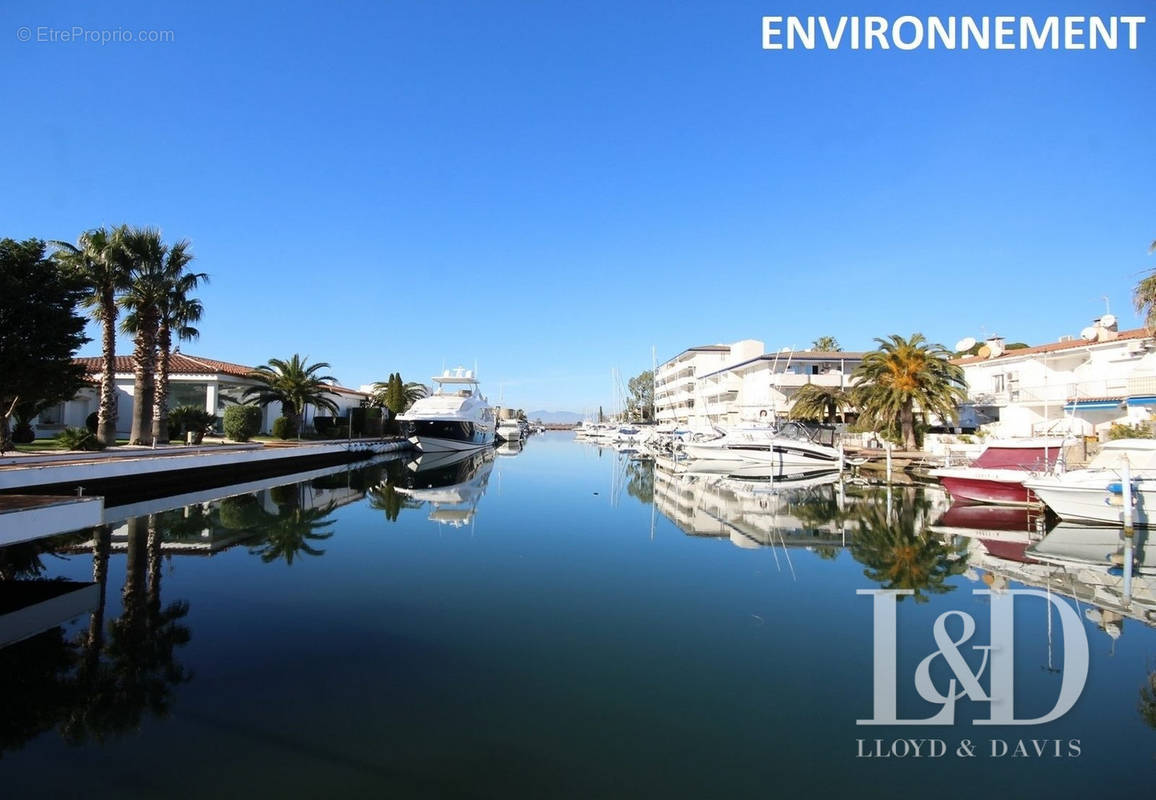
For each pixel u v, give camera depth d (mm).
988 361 42438
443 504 21875
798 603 10102
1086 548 14773
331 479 29938
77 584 10773
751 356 64625
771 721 6129
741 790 4973
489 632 8516
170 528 16141
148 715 6070
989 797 4941
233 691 6598
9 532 9125
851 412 50250
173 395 40750
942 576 12023
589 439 98062
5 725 5848
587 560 13109
